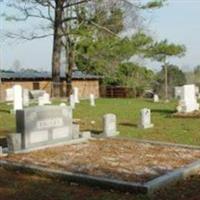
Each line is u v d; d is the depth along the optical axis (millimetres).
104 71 46125
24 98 30047
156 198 7793
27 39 42250
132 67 49938
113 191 8312
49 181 9008
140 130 17016
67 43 44656
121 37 43750
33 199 7836
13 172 9742
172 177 8750
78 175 8883
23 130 11664
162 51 46062
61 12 39594
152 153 11492
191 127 17656
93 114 24000
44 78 48906
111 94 53469
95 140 13523
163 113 24156
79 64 46438
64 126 12945
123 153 11477
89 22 42219
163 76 58125
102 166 9898
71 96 29875
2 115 23312
